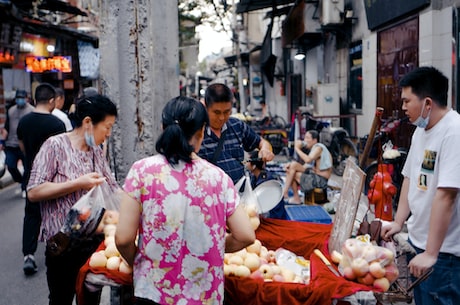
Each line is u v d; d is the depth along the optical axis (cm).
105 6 319
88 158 310
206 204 211
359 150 985
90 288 254
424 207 287
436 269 287
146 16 318
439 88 275
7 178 1068
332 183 848
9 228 728
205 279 211
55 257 303
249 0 1458
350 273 243
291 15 1488
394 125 766
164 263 208
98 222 285
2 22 1088
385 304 251
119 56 321
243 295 244
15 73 1398
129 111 324
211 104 345
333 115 1228
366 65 1091
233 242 223
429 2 767
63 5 1191
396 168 679
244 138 378
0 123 1319
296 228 337
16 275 540
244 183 316
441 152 271
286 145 1466
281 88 2002
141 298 211
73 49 1659
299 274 281
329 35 1364
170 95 335
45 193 294
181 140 210
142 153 326
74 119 309
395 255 261
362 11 1112
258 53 2309
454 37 718
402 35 891
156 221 207
